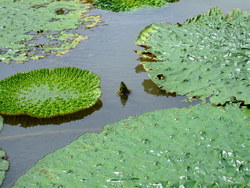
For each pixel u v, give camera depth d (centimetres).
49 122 351
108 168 282
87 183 269
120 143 311
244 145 294
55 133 336
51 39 530
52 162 293
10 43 523
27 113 358
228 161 279
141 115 347
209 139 305
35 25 579
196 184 260
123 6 629
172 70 421
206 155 288
